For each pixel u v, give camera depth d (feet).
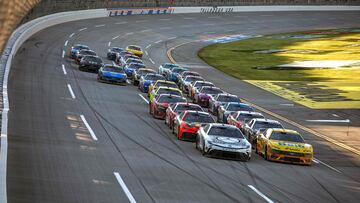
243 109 269.85
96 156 163.02
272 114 329.31
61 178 129.90
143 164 158.81
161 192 126.72
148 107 298.56
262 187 144.56
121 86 366.84
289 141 195.62
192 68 542.16
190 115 219.61
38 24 592.60
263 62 605.31
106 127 221.66
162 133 225.76
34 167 138.10
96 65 405.80
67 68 403.75
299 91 428.15
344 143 260.42
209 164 170.50
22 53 436.35
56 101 268.00
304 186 153.48
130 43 654.12
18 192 112.06
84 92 313.32
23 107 238.48
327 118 326.03
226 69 549.54
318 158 215.51
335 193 149.07
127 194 121.29
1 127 153.48
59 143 176.55
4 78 258.16
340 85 456.86
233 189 137.90
